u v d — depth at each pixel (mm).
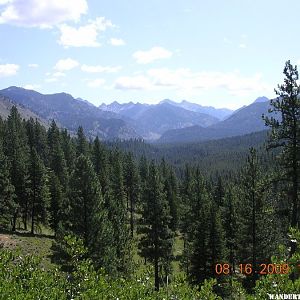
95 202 34250
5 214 63188
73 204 34250
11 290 9695
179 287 11039
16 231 66312
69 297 10844
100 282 11062
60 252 32156
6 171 62406
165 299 10797
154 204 44938
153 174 45938
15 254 12117
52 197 70438
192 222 57281
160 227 45125
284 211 28594
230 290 31266
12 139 87938
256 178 36375
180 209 81312
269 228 35594
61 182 82062
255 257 35750
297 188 27312
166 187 84562
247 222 36938
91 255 32125
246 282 37312
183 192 101750
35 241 56781
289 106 26656
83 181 34312
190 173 108812
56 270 12438
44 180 69125
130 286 11172
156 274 41125
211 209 43406
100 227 33812
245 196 37125
